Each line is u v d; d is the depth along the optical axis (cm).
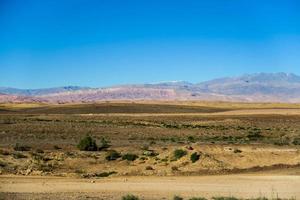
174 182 3806
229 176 4169
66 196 3100
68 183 3709
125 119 14912
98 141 7750
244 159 4844
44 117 15600
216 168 4512
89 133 9481
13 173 4288
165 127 11738
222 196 3155
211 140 8312
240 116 16650
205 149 5106
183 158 4728
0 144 6781
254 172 4462
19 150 5778
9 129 9738
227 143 7362
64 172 4475
